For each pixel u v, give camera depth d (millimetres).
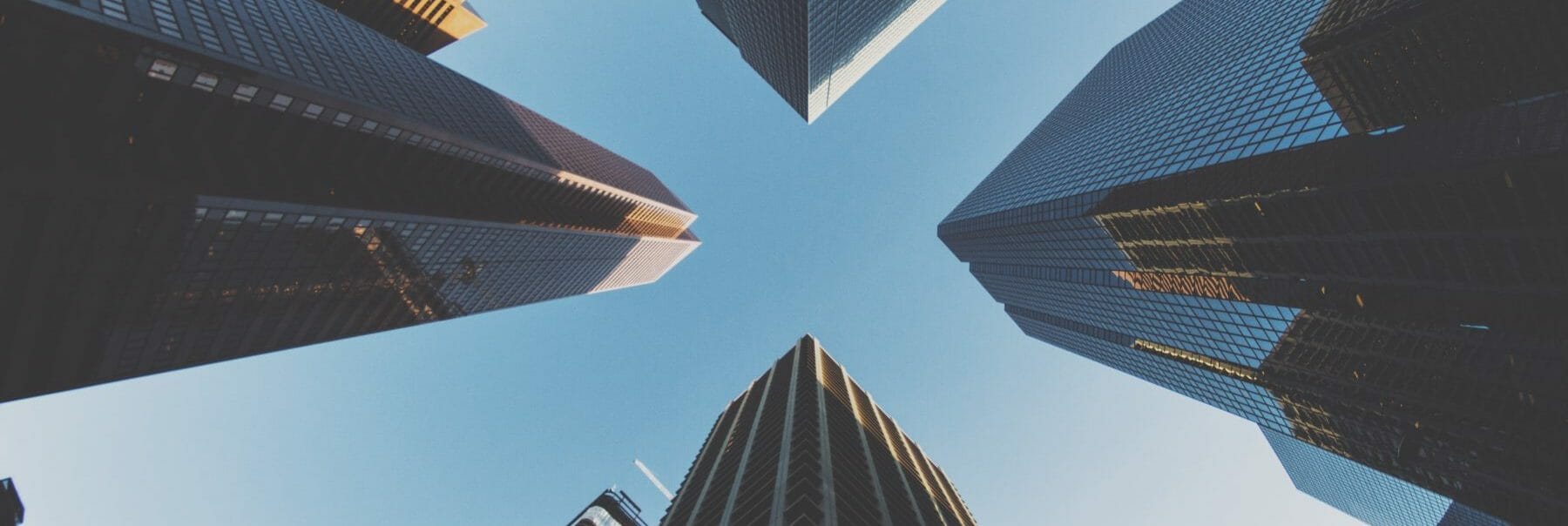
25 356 58469
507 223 105938
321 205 70125
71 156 50375
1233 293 88500
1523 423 61594
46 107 49938
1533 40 49844
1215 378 113188
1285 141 62844
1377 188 54000
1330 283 72062
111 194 52281
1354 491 163500
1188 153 78250
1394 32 56125
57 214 50688
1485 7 50312
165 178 55781
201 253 63562
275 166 68438
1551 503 65750
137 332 65938
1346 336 78438
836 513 58375
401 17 130125
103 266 56969
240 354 82500
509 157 101562
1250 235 72750
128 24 49844
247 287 72562
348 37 88000
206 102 59375
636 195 157000
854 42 165875
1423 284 62781
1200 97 92125
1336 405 87250
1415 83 56844
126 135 55438
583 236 139500
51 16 45062
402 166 87188
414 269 98312
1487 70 53250
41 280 53781
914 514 74625
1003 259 155375
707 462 114938
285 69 64688
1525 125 44531
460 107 100000
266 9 74062
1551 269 50281
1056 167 126188
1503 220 49312
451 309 121750
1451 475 78000
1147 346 129500
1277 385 96062
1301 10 82500
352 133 75500
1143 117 107250
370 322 101688
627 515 127438
